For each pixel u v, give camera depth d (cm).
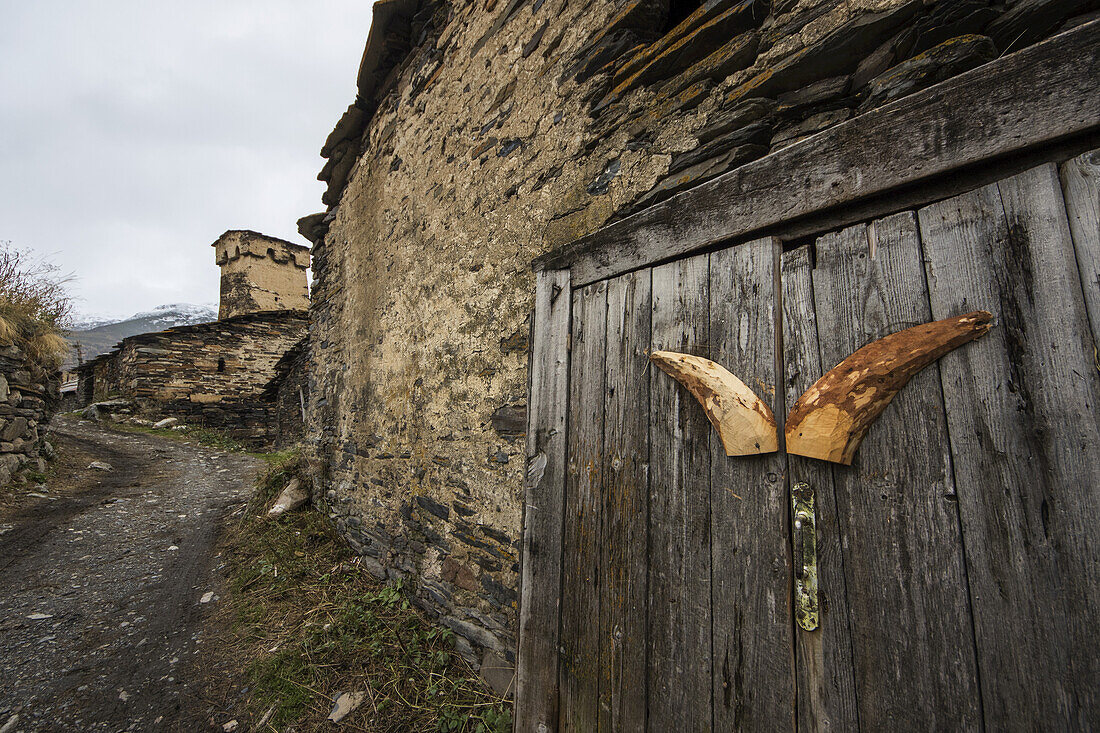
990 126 87
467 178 261
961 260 90
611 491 148
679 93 160
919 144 95
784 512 108
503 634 212
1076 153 80
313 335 515
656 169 160
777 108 134
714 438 122
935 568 88
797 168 113
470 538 236
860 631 96
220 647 259
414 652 239
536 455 180
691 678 121
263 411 1234
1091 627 72
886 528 94
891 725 91
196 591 326
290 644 251
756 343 118
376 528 329
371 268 376
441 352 271
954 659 85
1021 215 84
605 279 161
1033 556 78
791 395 110
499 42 246
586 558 154
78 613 296
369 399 359
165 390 1151
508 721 191
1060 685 74
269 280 1481
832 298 107
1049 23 98
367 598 289
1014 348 83
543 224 205
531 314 197
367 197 397
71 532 432
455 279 264
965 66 104
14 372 567
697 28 155
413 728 197
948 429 89
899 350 94
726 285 126
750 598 112
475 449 237
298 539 389
